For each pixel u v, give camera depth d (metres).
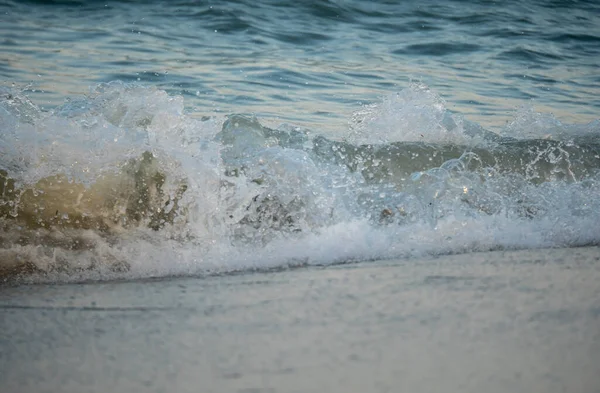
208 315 10.25
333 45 35.47
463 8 44.62
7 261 12.93
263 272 12.91
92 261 13.09
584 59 36.25
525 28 41.62
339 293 11.20
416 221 15.10
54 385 7.97
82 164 14.53
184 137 15.54
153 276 12.84
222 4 40.19
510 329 9.37
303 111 23.19
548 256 13.84
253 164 15.15
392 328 9.44
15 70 26.23
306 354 8.59
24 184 14.09
